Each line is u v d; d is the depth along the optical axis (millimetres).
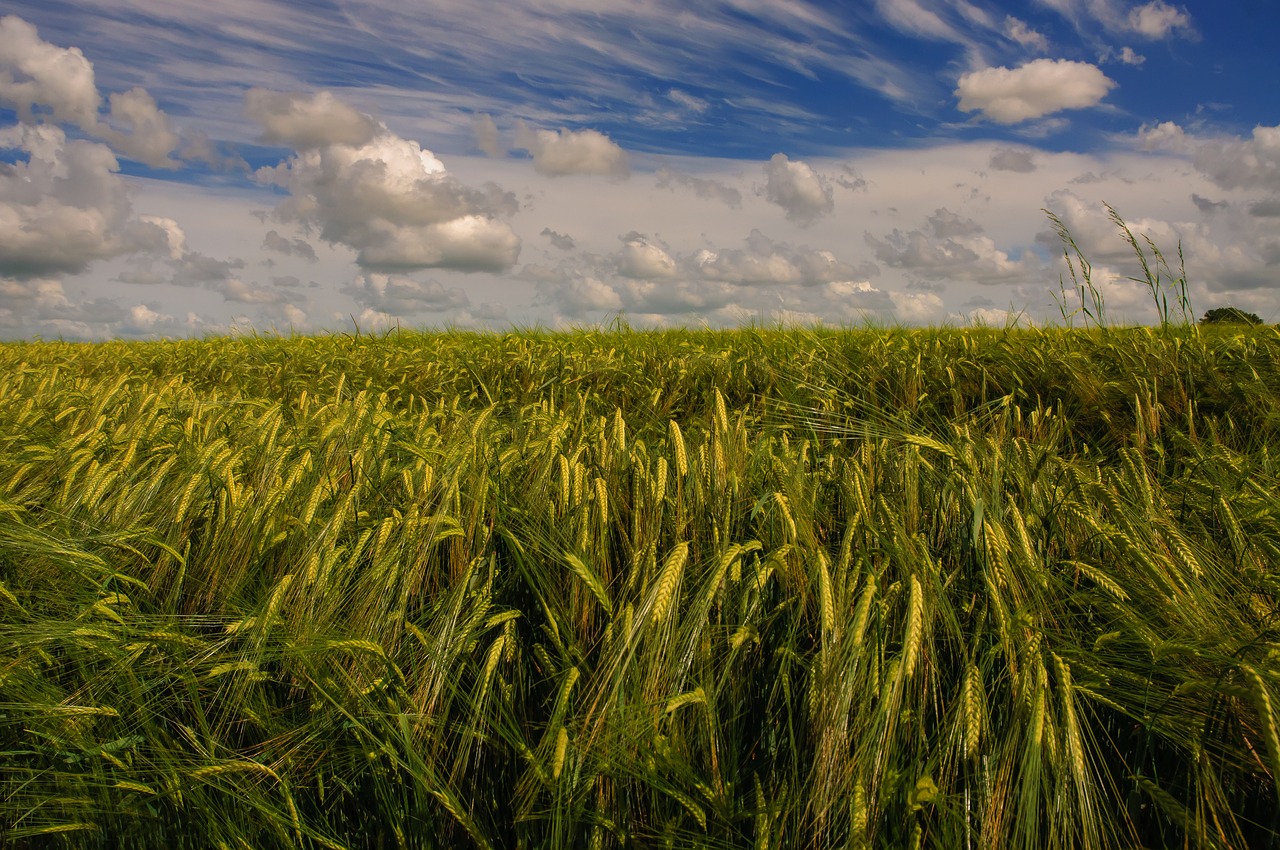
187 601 2473
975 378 5715
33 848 1976
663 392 6062
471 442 2896
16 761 1986
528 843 1891
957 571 2117
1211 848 1549
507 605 2330
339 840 2004
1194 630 1780
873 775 1640
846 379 5676
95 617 2203
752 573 2090
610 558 2420
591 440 3275
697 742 1887
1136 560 1922
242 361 8930
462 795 1980
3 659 1995
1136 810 1768
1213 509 2410
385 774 1929
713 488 2480
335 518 2334
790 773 1831
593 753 1780
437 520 2297
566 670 1932
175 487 2869
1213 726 1671
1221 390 4652
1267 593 1950
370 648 1967
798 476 2508
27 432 3895
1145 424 4324
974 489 2266
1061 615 1990
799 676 1975
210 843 1931
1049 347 5930
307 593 2215
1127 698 1813
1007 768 1671
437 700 2039
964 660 1829
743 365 6312
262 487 2771
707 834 1774
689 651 1858
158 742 1972
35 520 2693
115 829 1961
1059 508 2318
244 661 2010
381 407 4480
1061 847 1637
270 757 2018
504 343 9547
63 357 10359
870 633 1816
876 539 2135
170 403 4758
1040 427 4328
